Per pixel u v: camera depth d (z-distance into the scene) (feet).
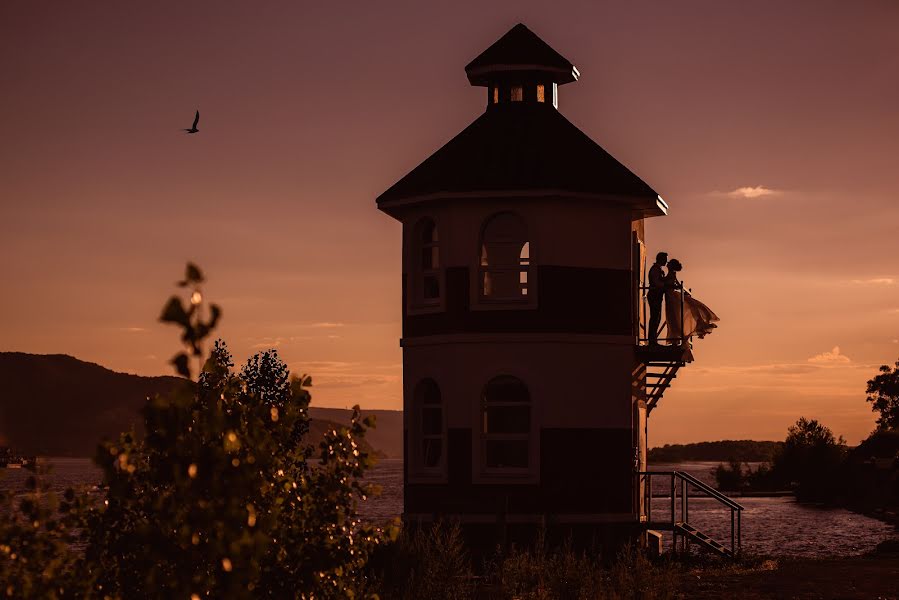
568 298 88.84
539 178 88.28
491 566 78.48
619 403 89.51
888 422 279.28
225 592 20.66
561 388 87.97
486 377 88.17
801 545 149.48
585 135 95.81
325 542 26.76
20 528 26.30
